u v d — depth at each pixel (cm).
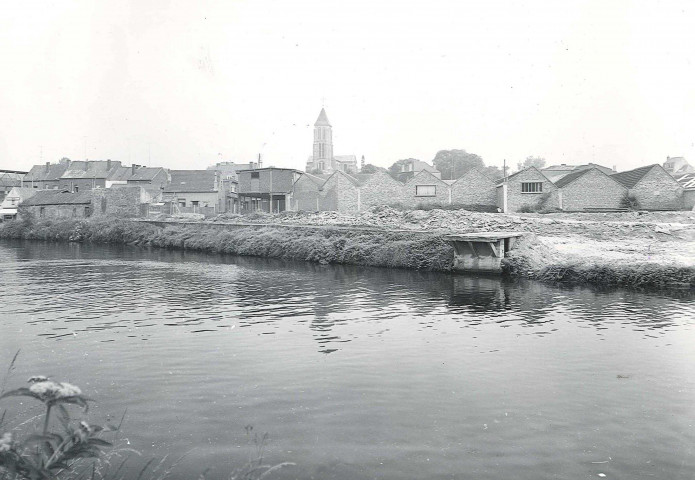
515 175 5256
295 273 3131
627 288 2411
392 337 1594
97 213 6988
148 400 1070
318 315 1914
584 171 5209
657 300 2131
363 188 5716
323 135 16750
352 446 867
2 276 2983
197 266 3516
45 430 394
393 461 816
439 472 782
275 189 6147
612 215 4319
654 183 5156
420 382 1191
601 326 1711
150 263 3706
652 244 3108
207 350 1449
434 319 1841
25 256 4200
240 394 1110
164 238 5059
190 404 1050
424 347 1482
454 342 1534
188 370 1273
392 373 1255
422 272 3133
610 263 2555
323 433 917
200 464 795
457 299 2219
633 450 856
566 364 1322
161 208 6694
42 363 1325
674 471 787
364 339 1571
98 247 5141
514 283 2636
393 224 4312
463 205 5566
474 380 1206
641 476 771
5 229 6450
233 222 5075
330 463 808
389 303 2142
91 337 1587
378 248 3512
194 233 4959
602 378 1218
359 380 1205
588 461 819
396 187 5734
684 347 1463
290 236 4162
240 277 2956
